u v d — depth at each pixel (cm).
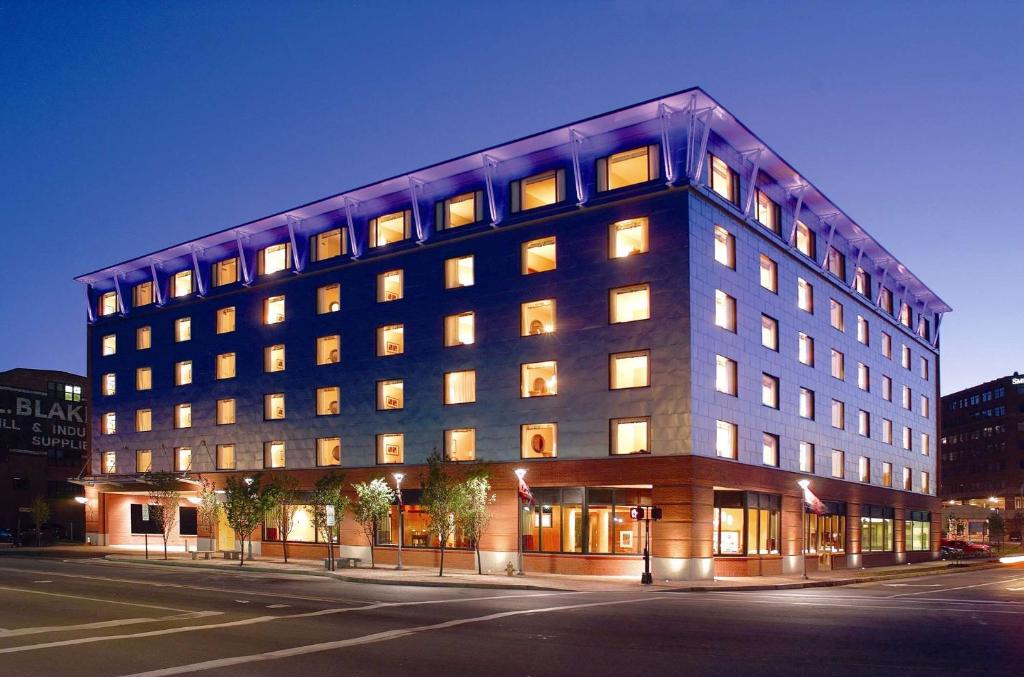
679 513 3584
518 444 4081
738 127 3959
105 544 6375
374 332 4744
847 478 5178
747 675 1383
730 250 4069
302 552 4878
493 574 3706
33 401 8988
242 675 1360
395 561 4447
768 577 3931
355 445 4741
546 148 4153
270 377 5250
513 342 4166
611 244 3916
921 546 6425
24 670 1398
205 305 5738
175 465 5766
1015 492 14800
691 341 3656
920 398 6650
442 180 4544
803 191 4722
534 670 1413
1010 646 1722
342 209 5006
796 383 4609
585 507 3834
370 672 1389
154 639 1723
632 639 1756
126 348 6253
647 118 3831
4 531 7762
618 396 3806
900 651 1641
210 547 5425
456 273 4453
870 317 5794
